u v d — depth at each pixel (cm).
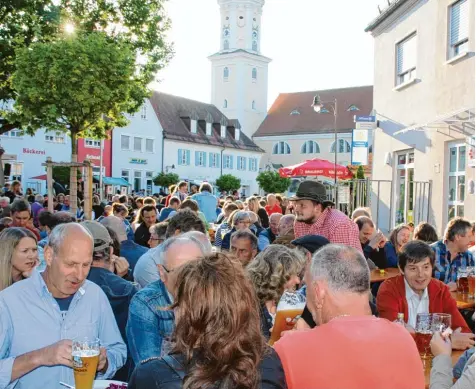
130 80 1525
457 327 470
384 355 244
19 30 1875
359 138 1521
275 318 372
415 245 468
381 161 1596
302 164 1947
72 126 1530
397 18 1493
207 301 191
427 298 477
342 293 256
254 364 191
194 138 5656
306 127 7094
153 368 193
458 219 646
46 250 326
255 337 196
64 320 329
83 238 322
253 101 8038
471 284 585
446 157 1216
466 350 383
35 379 323
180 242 325
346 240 562
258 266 387
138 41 2083
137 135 4956
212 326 189
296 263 387
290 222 794
